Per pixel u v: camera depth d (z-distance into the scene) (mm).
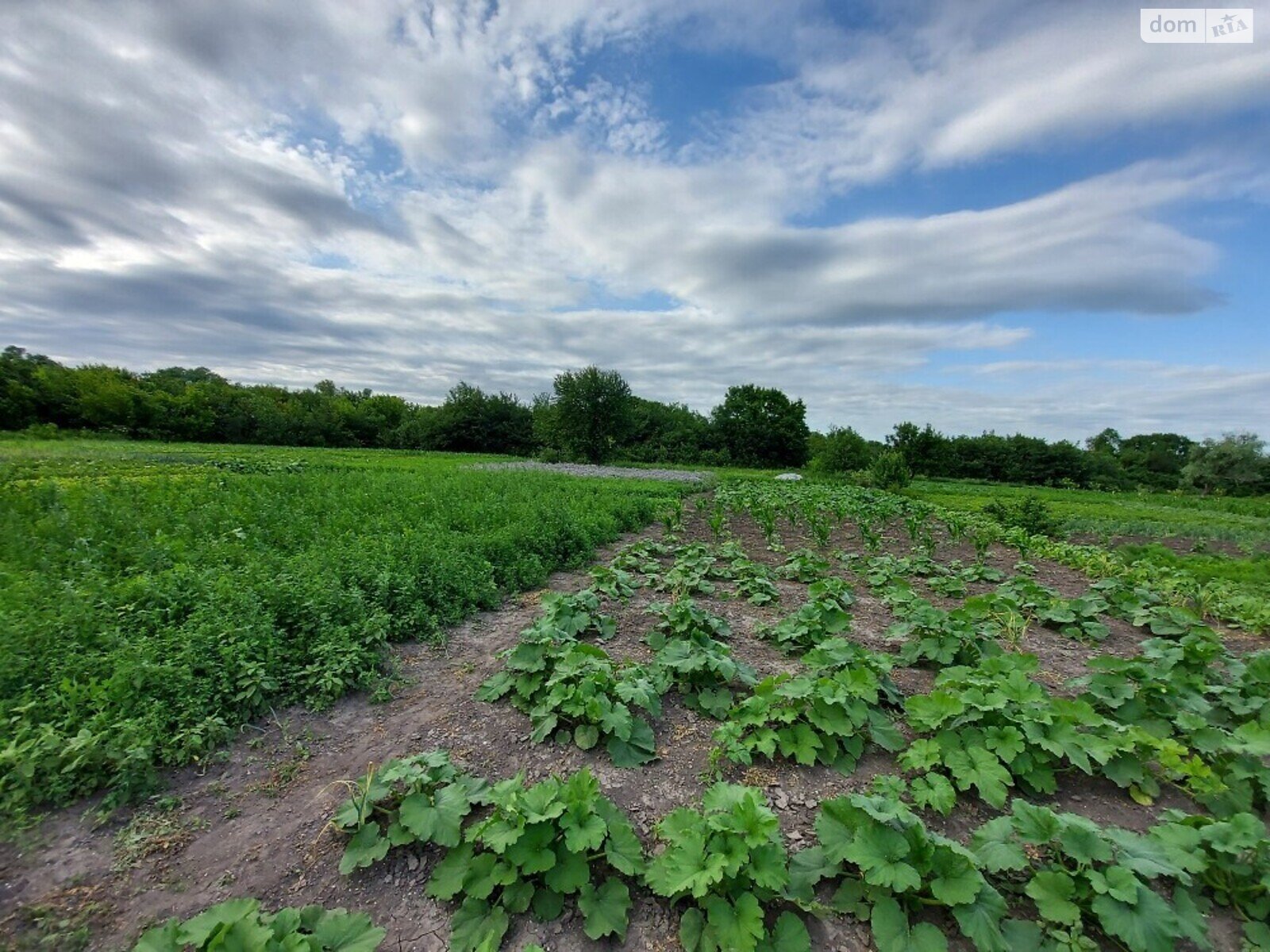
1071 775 3967
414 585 6715
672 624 6230
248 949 2334
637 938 2750
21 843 3092
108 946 2574
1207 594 8125
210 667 4387
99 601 5395
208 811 3469
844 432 38344
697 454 57031
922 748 3865
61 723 3758
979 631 6070
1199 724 4008
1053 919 2598
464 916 2773
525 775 3891
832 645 5211
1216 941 2689
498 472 25609
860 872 2988
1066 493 40781
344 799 3584
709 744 4328
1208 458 54625
